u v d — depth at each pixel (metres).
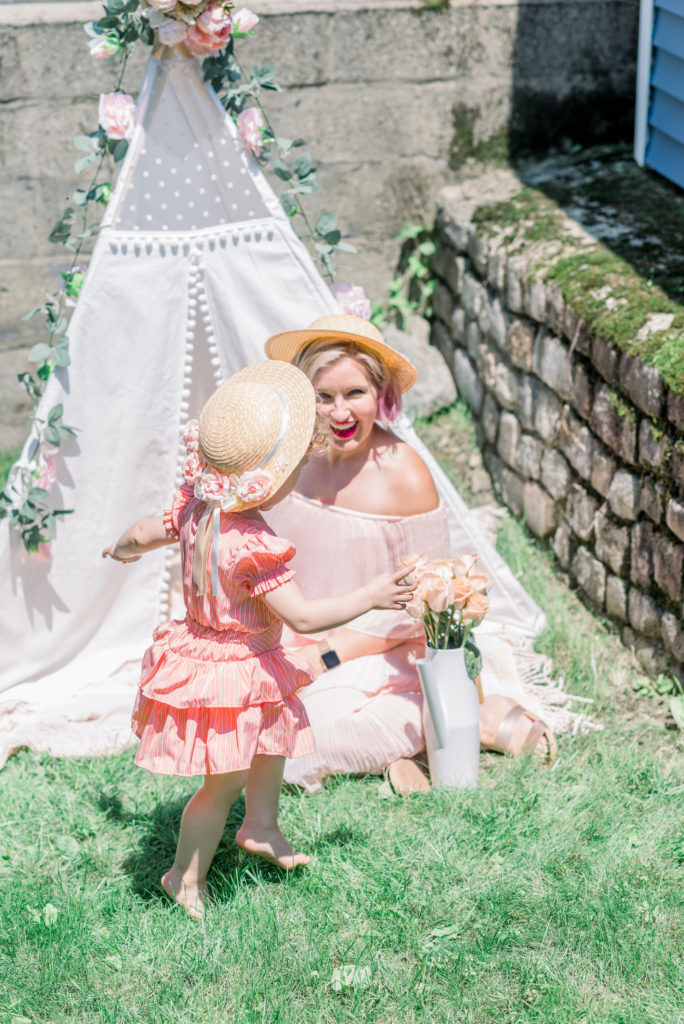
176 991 2.91
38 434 3.97
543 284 5.14
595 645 4.61
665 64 5.56
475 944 3.01
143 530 3.20
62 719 4.12
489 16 6.31
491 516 5.69
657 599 4.28
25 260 6.16
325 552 3.81
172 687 2.96
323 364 3.60
